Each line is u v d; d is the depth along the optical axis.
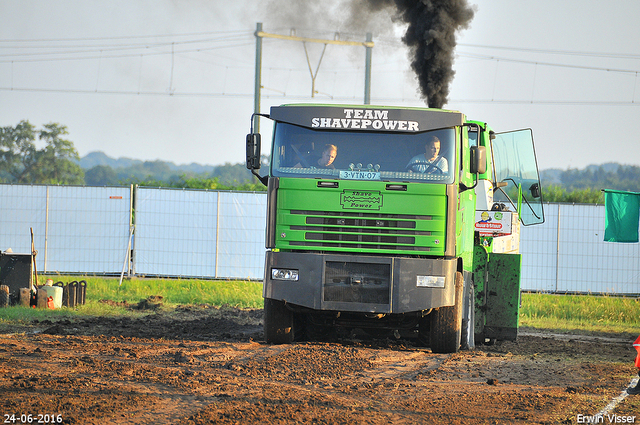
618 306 75.50
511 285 47.62
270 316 42.38
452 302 38.78
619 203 77.69
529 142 55.00
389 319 41.47
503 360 39.84
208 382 29.59
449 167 39.09
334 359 37.03
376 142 39.47
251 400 26.53
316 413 24.98
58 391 26.84
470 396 28.98
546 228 96.12
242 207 95.31
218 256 94.81
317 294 38.31
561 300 81.19
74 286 62.56
